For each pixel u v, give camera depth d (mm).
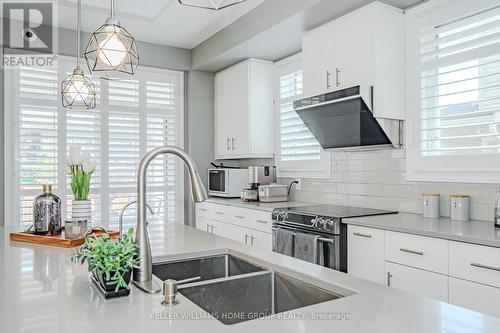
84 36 4059
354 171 3352
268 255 1602
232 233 3865
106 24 1809
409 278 2199
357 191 3322
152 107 4551
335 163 3545
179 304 1038
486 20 2412
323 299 1222
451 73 2592
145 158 1233
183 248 1780
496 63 2342
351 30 2891
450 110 2604
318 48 3186
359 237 2516
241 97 4270
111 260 1089
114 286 1091
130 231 1229
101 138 4227
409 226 2258
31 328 875
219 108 4715
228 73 4516
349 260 2582
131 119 4414
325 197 3658
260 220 3414
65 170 4000
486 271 1840
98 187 4203
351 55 2887
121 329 867
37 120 3883
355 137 3068
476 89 2424
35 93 3875
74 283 1237
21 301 1061
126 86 4383
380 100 2744
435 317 909
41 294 1122
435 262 2068
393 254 2293
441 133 2658
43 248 1834
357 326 858
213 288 1274
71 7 3404
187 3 1596
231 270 1747
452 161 2572
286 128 4129
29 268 1441
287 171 4113
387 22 2803
